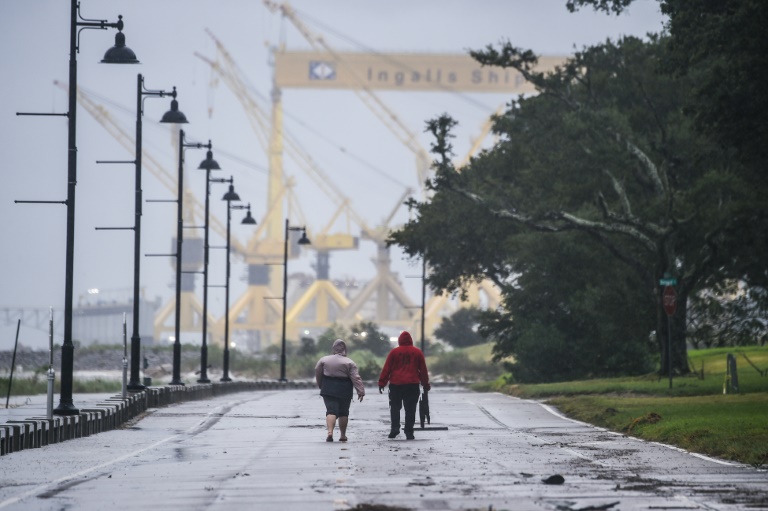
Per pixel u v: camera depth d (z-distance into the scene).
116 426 78.25
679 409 75.38
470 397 126.25
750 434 54.34
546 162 165.62
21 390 140.75
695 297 148.00
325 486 38.16
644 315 145.88
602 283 156.00
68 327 70.38
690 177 146.25
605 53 161.25
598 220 146.88
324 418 87.06
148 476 42.44
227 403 116.19
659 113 157.88
